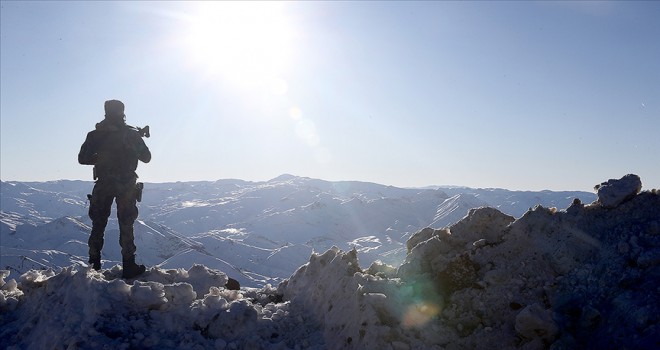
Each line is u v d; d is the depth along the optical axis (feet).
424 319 18.17
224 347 18.86
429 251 20.65
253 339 19.04
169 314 19.93
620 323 15.53
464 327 18.12
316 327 20.74
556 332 16.37
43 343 19.15
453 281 19.33
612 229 18.76
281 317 21.31
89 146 26.91
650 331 14.69
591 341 15.90
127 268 26.78
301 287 24.35
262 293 26.76
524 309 16.72
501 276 18.70
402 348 17.10
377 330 17.48
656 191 19.08
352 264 22.12
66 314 19.84
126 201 26.89
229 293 25.18
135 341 18.33
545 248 19.07
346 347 18.21
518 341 17.06
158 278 26.99
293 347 19.53
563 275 18.29
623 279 16.66
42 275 24.23
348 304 19.53
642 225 18.22
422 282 19.61
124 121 27.63
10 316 22.66
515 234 19.79
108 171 26.84
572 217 19.47
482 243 19.95
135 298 20.06
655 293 15.66
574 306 17.19
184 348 18.45
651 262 16.56
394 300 18.44
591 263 18.08
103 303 19.45
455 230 21.22
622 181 19.43
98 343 17.95
